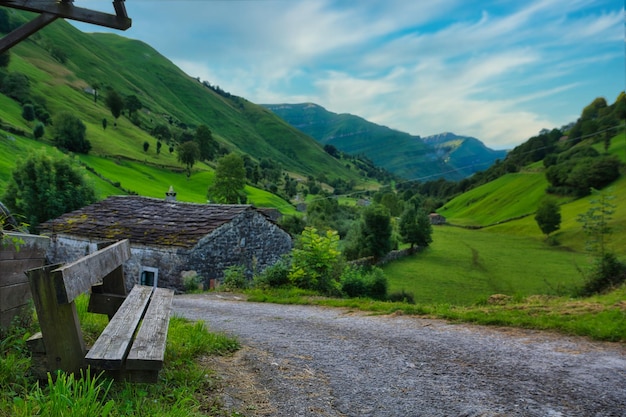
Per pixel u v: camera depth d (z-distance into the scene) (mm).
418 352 5711
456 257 59562
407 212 64938
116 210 24438
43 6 6605
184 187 105500
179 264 18938
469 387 4199
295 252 16609
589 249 18109
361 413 3467
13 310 4234
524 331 7121
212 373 4148
